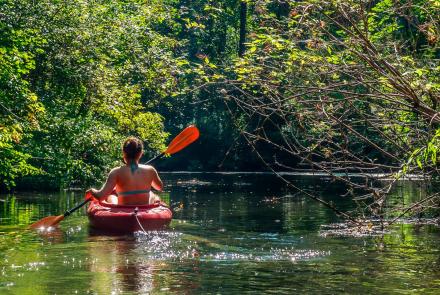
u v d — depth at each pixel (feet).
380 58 26.81
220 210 43.45
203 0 126.21
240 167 132.36
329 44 28.32
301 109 29.81
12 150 48.26
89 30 60.59
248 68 30.50
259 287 20.31
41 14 55.98
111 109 63.00
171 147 39.63
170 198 54.95
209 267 23.07
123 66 68.85
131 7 77.56
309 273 22.36
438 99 26.86
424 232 31.76
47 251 25.84
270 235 30.73
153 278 21.29
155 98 88.07
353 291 19.89
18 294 19.24
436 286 20.51
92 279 21.04
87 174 60.03
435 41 28.14
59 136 57.57
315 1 27.43
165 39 75.41
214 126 140.87
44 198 54.60
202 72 31.17
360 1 27.48
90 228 32.17
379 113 30.89
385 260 24.64
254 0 30.99
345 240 29.32
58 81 58.85
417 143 31.63
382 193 29.86
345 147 30.37
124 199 33.01
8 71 45.68
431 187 33.60
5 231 31.89
